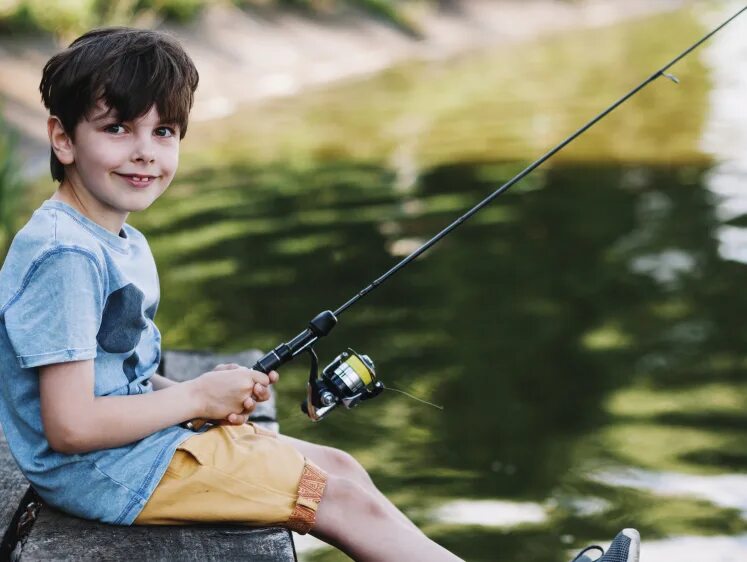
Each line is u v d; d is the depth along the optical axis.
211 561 2.01
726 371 4.75
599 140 9.91
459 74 14.32
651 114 11.18
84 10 11.74
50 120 2.09
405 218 7.25
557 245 6.65
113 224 2.12
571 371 4.75
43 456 2.06
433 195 7.89
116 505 2.06
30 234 2.00
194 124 10.91
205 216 7.26
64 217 2.04
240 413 2.13
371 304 5.59
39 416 2.05
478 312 5.48
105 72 2.01
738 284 5.89
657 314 5.46
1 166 6.62
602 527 3.44
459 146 9.70
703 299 5.66
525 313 5.47
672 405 4.41
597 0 22.12
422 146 9.72
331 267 6.15
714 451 3.99
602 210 7.46
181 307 5.44
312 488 2.11
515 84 13.37
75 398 1.95
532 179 8.40
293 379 4.63
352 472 2.37
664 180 8.30
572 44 17.38
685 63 14.65
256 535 2.09
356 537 2.11
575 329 5.25
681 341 5.09
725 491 3.69
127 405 2.01
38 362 1.93
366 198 7.76
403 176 8.50
